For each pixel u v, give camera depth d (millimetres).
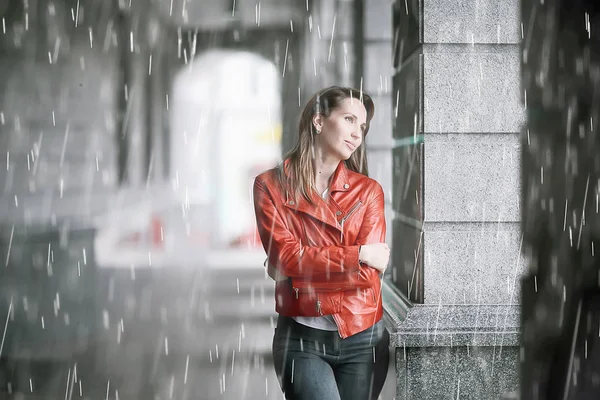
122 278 11727
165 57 20094
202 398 5156
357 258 2611
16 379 5695
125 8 16812
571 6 782
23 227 8672
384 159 7812
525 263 834
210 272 12836
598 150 754
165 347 6824
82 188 13875
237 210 20109
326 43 12094
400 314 3357
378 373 2752
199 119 20375
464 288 3344
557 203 777
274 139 20266
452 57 3307
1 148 10539
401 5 3902
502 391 3246
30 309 7863
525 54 874
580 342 752
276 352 2717
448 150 3318
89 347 6812
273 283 11461
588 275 755
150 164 19578
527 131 846
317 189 2836
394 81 4207
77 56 14102
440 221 3336
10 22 11250
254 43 19984
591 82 758
